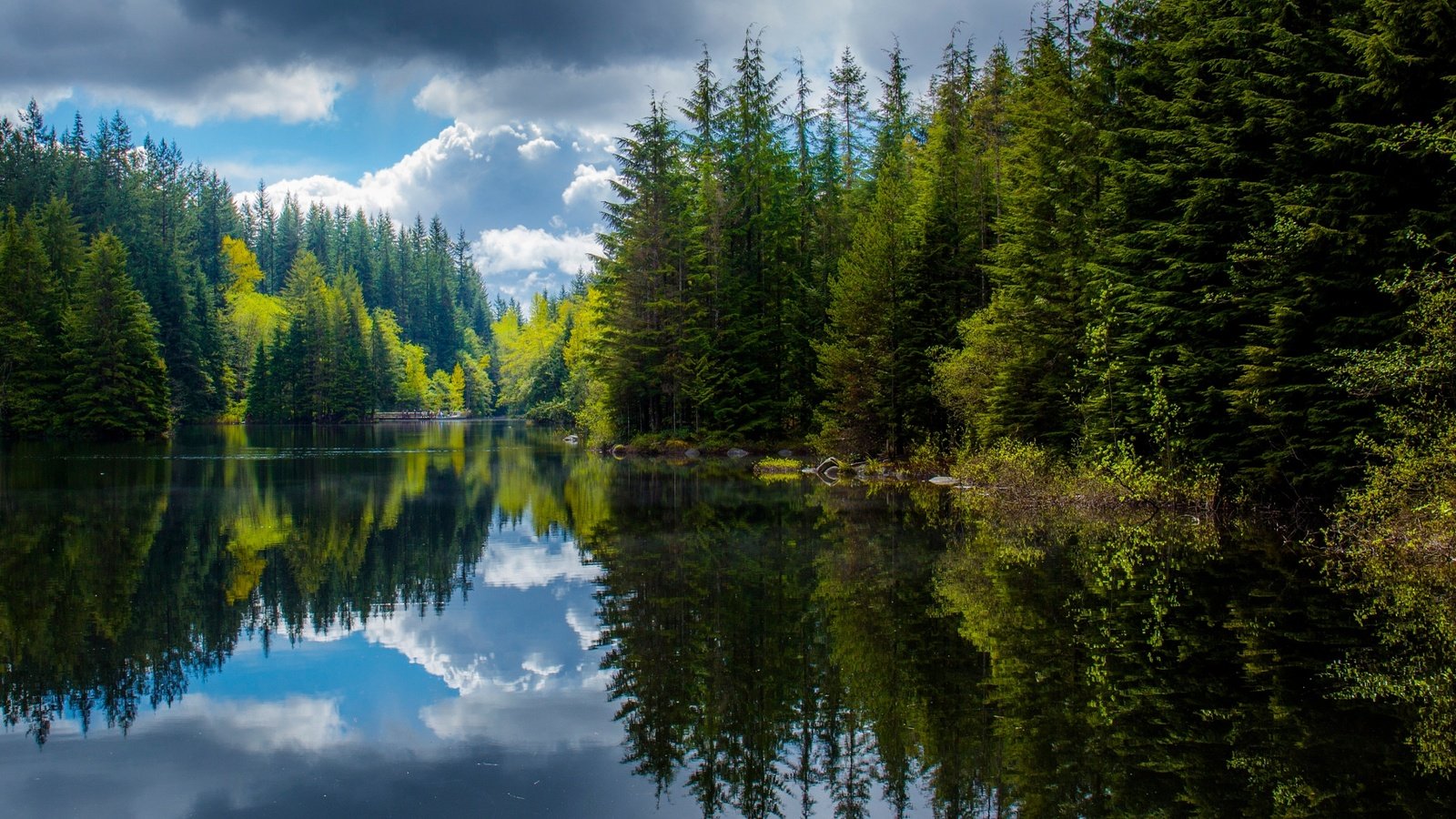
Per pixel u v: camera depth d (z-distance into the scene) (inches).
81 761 239.6
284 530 671.1
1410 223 515.5
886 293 1171.3
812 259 1648.6
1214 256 681.6
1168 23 765.3
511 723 271.4
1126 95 820.6
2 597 441.4
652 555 557.3
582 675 317.1
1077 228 877.8
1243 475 676.1
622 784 227.6
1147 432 762.2
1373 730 250.4
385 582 479.8
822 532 644.7
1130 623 371.9
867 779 230.1
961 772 231.1
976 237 1162.0
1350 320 547.8
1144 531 633.6
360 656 342.0
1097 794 213.9
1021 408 922.1
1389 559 502.6
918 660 326.6
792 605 415.5
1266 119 610.9
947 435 1146.0
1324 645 335.0
